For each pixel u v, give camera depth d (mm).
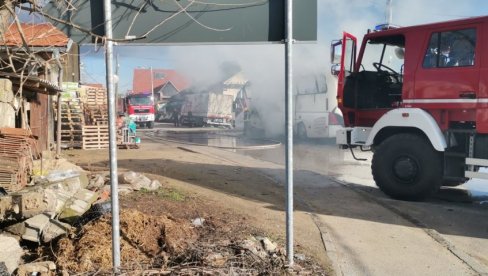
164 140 23250
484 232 6406
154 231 4785
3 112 7773
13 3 3316
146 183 7602
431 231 6270
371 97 9773
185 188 8094
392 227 6484
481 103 7551
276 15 4105
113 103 3777
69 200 6191
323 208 7578
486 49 7508
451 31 7938
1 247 4223
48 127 13773
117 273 3836
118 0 3916
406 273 4684
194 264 4129
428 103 8188
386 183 8586
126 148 17312
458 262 5043
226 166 12281
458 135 8047
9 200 5559
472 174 7758
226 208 6629
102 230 4676
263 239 5027
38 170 8156
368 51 9680
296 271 4273
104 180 8188
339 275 4523
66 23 3455
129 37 3773
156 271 3955
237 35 4098
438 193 9188
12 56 3547
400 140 8438
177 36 4039
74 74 19344
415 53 8367
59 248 4523
